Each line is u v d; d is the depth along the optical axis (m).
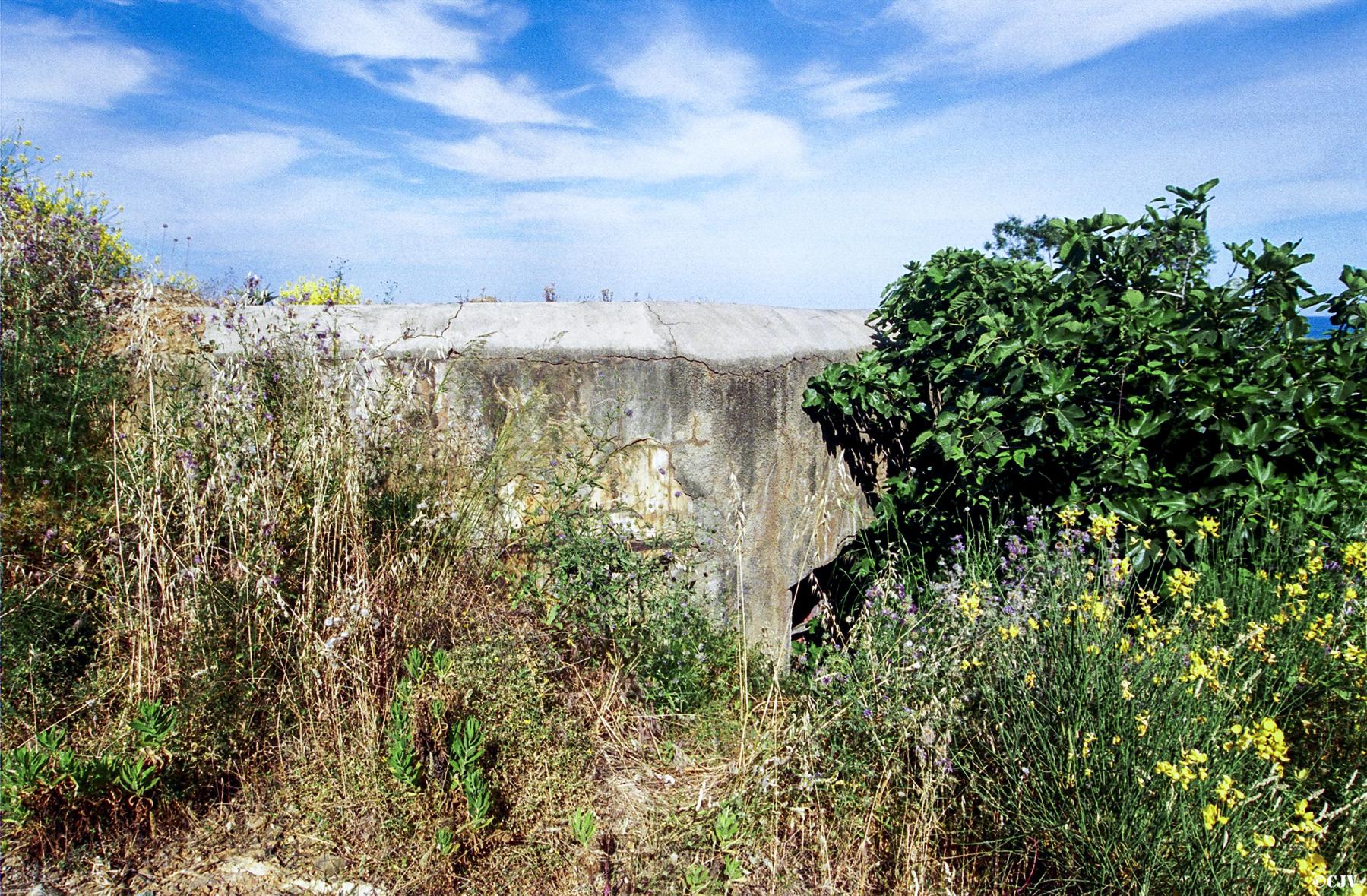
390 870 2.39
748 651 3.83
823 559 4.61
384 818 2.48
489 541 3.72
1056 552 3.33
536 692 3.08
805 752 2.79
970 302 4.56
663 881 2.49
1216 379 3.90
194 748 2.59
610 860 2.55
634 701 3.38
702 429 3.84
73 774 2.32
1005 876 2.48
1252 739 2.31
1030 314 4.18
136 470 2.95
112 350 3.88
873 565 4.43
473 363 3.86
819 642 4.52
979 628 2.91
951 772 2.69
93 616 2.99
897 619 3.21
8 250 3.79
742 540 3.90
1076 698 2.55
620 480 3.88
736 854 2.59
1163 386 3.92
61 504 3.29
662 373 3.81
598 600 3.51
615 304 4.10
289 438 3.31
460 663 2.97
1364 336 3.91
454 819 2.52
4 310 3.59
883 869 2.61
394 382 3.69
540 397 3.85
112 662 2.87
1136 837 2.25
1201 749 2.41
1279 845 2.19
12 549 3.07
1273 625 3.01
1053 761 2.44
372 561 3.28
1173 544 3.62
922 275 4.82
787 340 4.43
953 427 4.27
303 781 2.60
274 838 2.48
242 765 2.67
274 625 2.92
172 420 3.11
